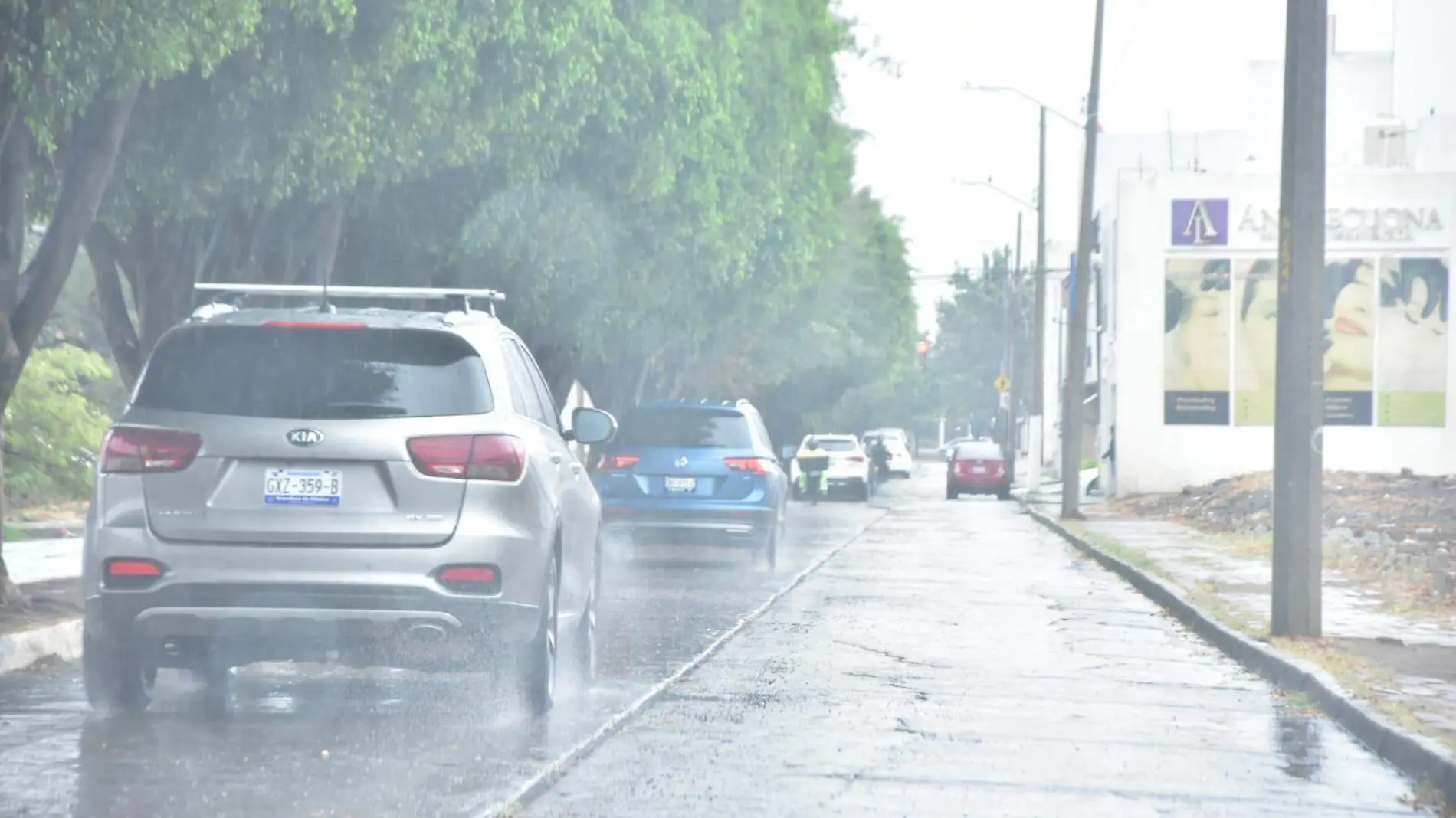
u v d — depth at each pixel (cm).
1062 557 5878
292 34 3142
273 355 2020
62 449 7550
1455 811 1755
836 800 1734
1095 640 3309
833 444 11300
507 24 3472
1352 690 2428
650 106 4766
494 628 2002
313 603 1961
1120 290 10100
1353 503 7250
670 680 2553
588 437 2588
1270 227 9988
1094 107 8425
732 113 6191
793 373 14650
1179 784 1873
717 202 6234
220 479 1975
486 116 3691
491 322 2167
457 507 1991
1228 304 10025
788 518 8738
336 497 1977
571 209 4797
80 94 2469
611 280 6116
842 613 3712
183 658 2112
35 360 7806
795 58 7431
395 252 4944
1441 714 2220
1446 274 9781
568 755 1898
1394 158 11925
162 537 1970
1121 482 10144
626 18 4612
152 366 2030
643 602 3847
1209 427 10038
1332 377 9838
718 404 4862
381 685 2394
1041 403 11856
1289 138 3139
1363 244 9812
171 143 3272
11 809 1598
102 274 4178
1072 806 1738
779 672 2708
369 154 3597
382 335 2041
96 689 2077
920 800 1747
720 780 1828
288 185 3494
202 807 1616
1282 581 3148
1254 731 2262
